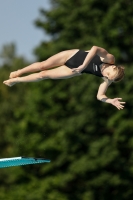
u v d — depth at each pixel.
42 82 90.44
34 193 86.25
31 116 90.12
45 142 87.44
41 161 34.50
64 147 84.31
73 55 31.42
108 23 84.25
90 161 81.00
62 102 90.75
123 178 81.94
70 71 31.42
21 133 90.25
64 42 89.31
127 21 85.00
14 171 89.69
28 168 89.50
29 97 92.12
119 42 86.25
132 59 88.62
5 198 88.94
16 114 92.00
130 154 83.81
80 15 87.94
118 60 87.06
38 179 89.06
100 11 86.88
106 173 81.50
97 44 85.12
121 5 85.31
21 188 88.62
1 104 128.62
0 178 99.94
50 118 89.88
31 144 88.69
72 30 88.94
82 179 84.56
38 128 89.69
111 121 81.75
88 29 87.56
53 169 87.88
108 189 83.06
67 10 90.94
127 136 81.81
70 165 85.25
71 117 85.25
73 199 85.69
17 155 90.31
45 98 89.75
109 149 80.69
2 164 34.50
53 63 31.75
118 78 31.17
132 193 82.94
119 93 83.19
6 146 119.62
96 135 84.94
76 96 84.19
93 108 83.31
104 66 31.08
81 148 85.25
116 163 81.06
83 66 30.38
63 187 86.44
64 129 84.25
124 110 82.44
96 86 81.88
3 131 122.12
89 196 83.88
